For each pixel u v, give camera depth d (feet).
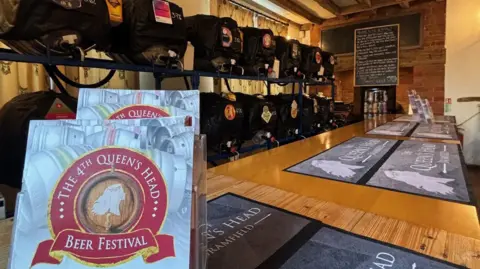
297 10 15.43
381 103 15.88
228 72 8.70
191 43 8.28
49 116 4.99
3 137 4.85
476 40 14.44
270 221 2.35
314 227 2.24
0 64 6.69
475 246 1.94
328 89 18.45
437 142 5.78
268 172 3.78
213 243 2.02
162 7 6.41
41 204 1.19
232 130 8.46
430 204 2.68
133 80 9.58
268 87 12.64
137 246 1.25
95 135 1.28
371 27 16.44
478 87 14.56
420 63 15.49
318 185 3.25
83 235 1.22
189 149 1.37
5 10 4.41
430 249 1.91
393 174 3.59
